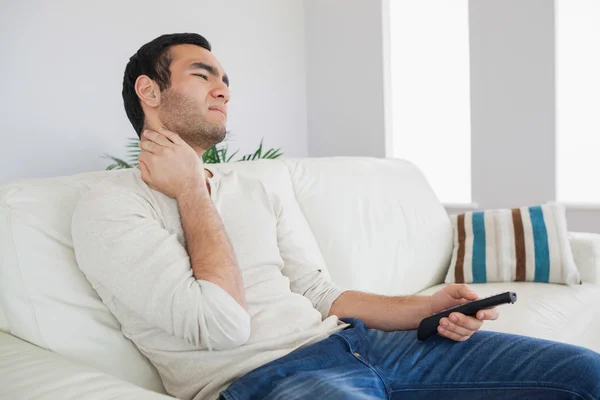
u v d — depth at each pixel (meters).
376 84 4.81
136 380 1.17
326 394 0.93
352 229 2.00
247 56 4.57
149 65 1.35
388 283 2.07
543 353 1.13
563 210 2.34
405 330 1.32
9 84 3.22
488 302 1.17
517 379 1.10
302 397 0.93
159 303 1.01
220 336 1.03
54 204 1.22
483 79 4.29
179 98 1.34
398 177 2.41
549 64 4.01
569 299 2.03
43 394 0.90
